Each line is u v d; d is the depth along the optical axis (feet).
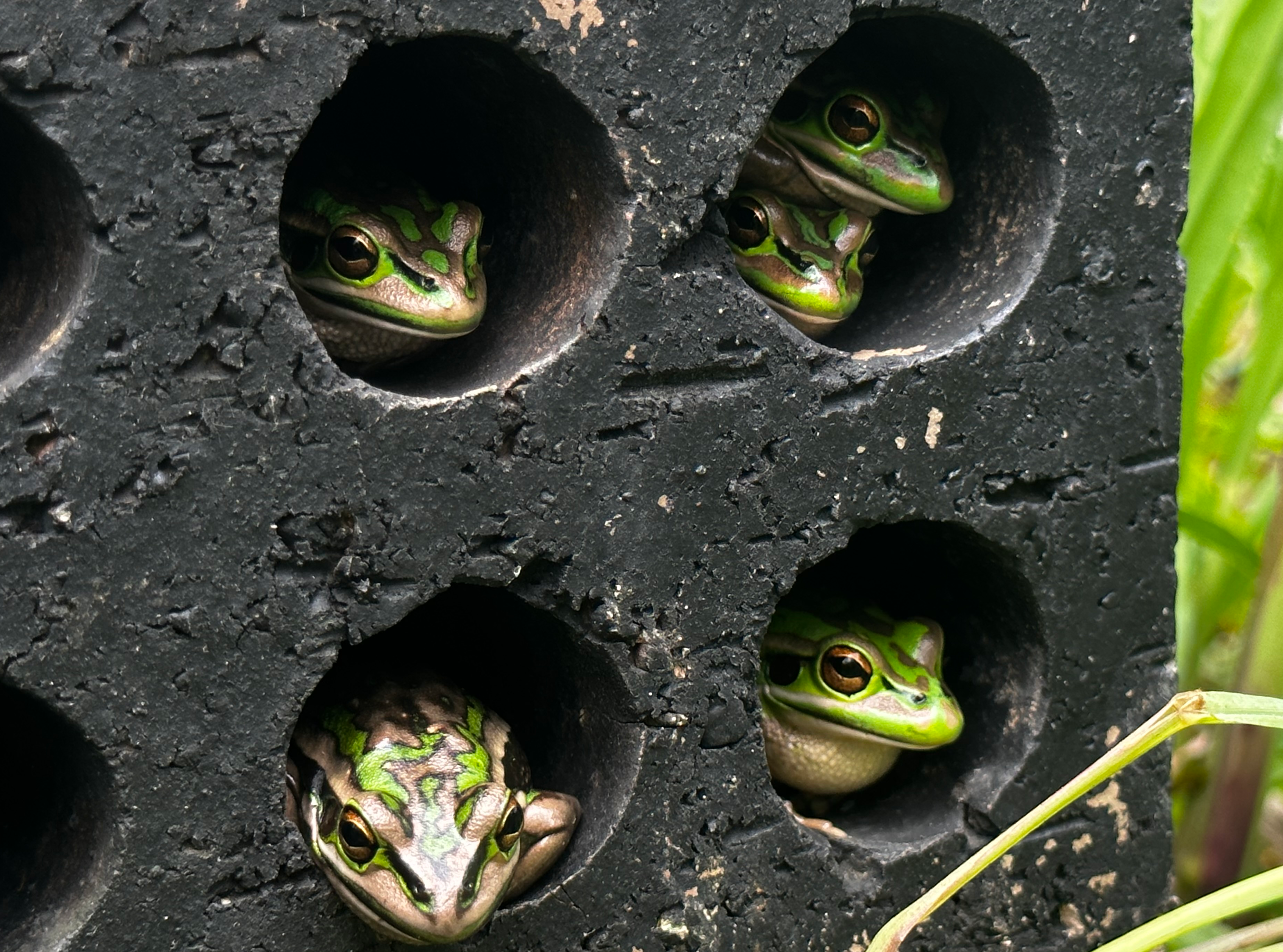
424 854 0.57
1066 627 0.68
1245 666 0.76
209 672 0.56
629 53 0.59
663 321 0.60
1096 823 0.69
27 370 0.54
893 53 0.67
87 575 0.54
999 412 0.65
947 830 0.67
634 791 0.62
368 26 0.55
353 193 0.62
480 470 0.58
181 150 0.54
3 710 0.60
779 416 0.62
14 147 0.55
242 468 0.56
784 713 0.68
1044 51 0.64
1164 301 0.68
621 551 0.61
